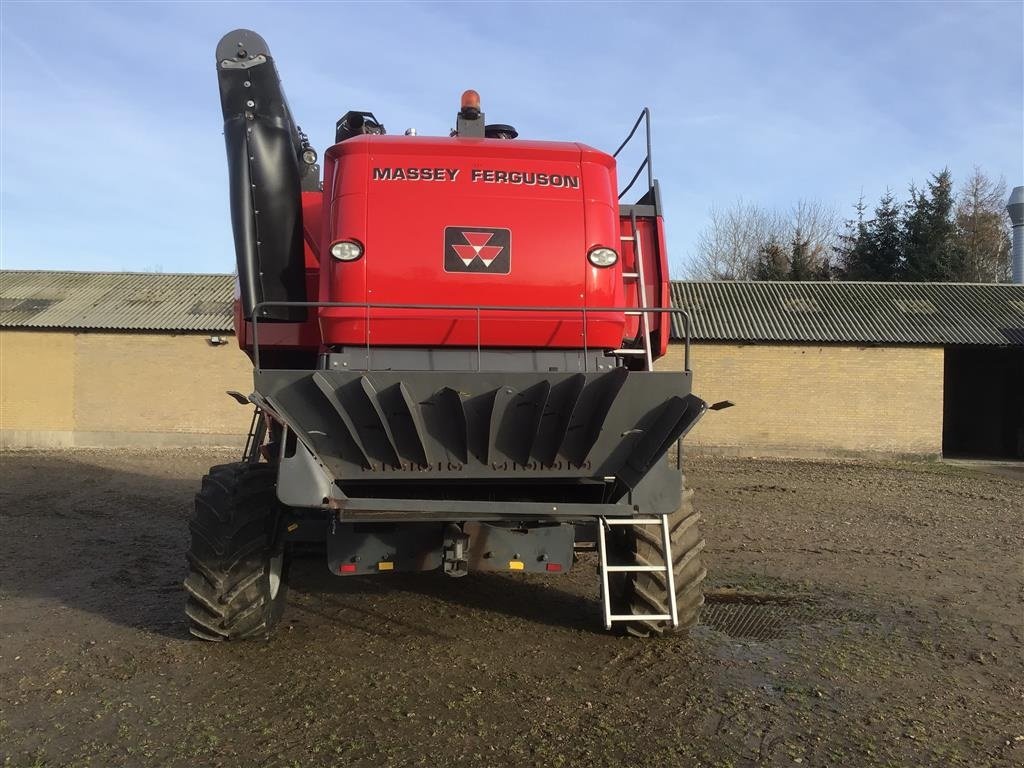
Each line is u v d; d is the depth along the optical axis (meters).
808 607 6.35
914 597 6.68
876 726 4.11
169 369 20.66
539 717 4.14
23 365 20.75
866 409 19.98
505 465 4.38
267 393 4.11
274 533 5.15
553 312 4.57
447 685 4.55
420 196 4.59
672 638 5.44
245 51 4.92
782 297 22.41
